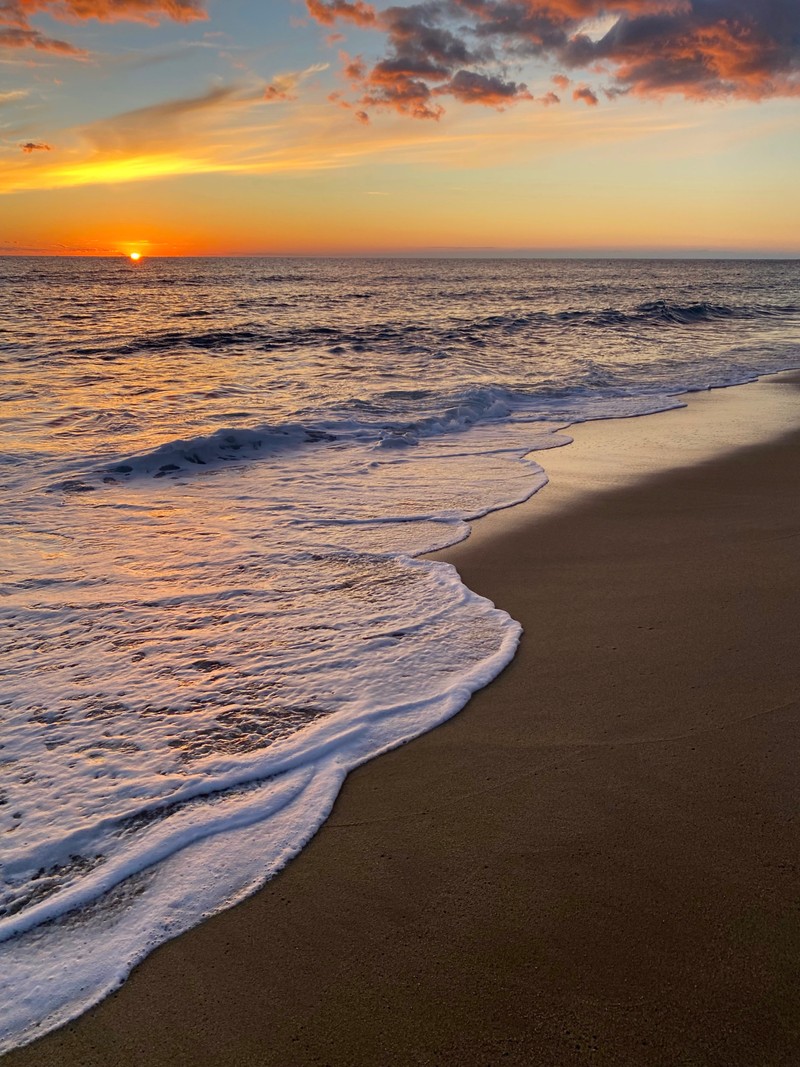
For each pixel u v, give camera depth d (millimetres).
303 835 2377
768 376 12547
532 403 10109
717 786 2543
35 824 2422
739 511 5578
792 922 1986
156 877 2215
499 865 2223
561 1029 1712
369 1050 1675
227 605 4043
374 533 5164
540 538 5051
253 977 1872
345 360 14000
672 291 45188
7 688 3213
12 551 4770
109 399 9938
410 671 3354
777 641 3535
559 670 3340
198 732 2920
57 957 1942
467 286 51375
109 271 81938
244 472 6703
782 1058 1640
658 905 2053
